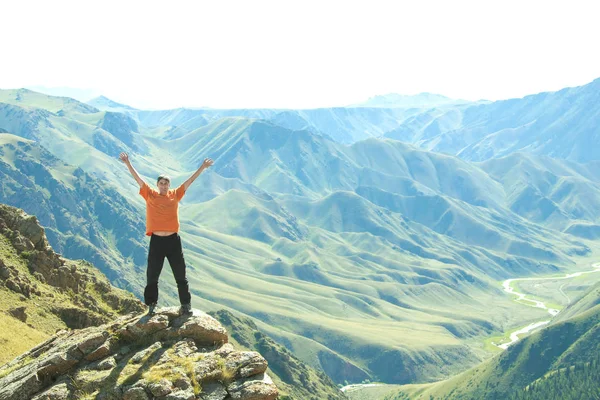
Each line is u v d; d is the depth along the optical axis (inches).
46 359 792.9
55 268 3056.1
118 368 764.0
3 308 2388.0
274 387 751.1
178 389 724.7
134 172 894.4
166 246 887.7
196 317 862.5
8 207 3221.0
